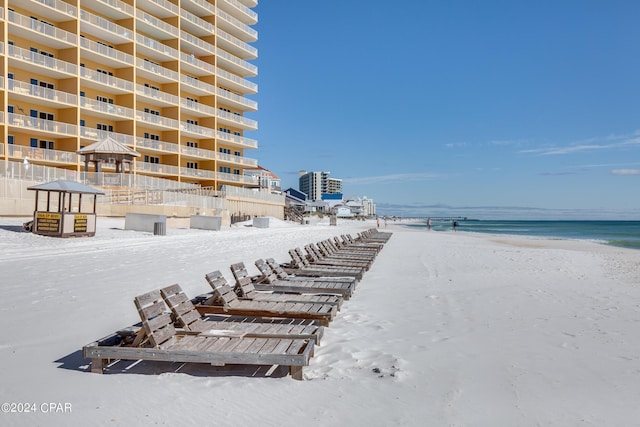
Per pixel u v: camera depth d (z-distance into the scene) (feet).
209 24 205.77
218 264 49.98
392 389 16.43
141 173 168.25
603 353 20.92
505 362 19.53
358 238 99.25
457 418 14.12
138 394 15.79
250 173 327.06
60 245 62.44
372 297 34.88
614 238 171.01
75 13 145.59
